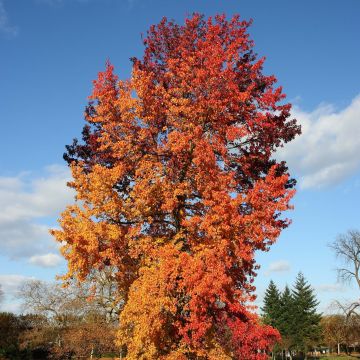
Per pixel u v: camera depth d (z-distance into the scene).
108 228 15.25
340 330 49.47
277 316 85.75
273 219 14.59
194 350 14.83
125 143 16.31
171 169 16.27
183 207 16.66
